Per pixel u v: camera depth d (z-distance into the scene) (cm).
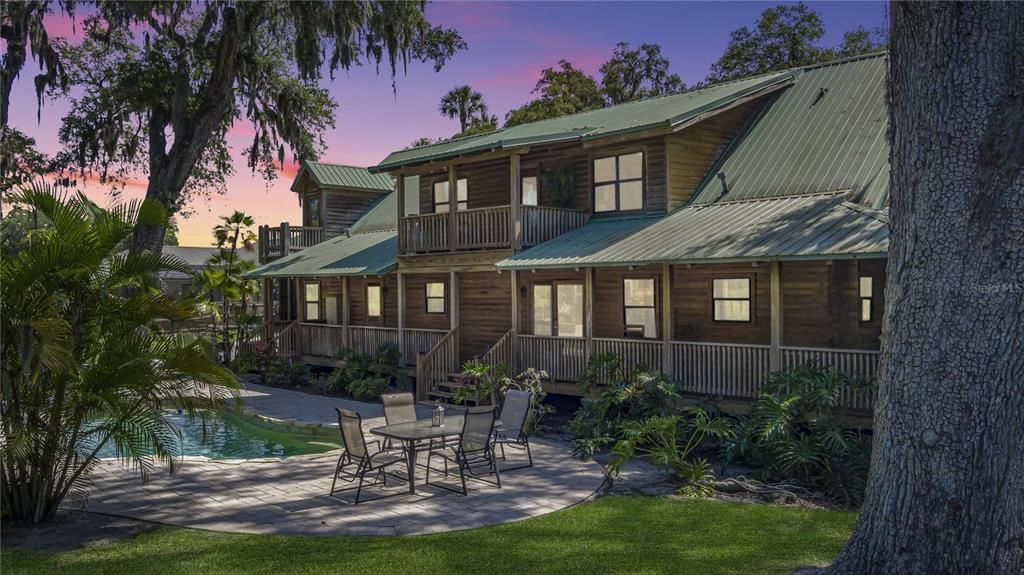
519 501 1141
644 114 2242
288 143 3127
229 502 1131
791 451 1241
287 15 2538
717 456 1459
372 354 2555
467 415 1204
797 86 2273
